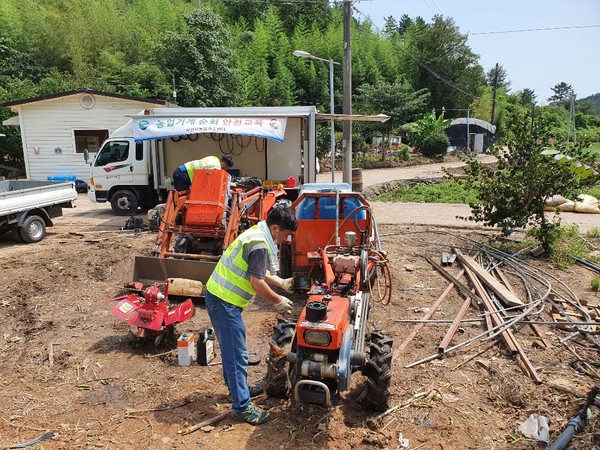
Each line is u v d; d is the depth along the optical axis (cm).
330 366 389
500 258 905
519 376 491
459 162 3778
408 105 3697
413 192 2131
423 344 568
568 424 401
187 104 2911
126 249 990
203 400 454
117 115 2108
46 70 3150
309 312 392
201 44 3033
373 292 735
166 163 1415
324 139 3167
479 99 5959
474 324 626
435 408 437
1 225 1046
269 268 417
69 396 463
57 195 1151
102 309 684
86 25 3353
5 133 2392
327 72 4331
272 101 3741
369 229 736
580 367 510
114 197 1442
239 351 407
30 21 3262
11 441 395
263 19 4788
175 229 779
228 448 385
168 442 393
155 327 529
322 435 398
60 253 980
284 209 413
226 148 1398
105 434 405
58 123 2111
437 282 791
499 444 390
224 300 401
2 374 507
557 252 939
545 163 937
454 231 1183
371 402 424
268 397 452
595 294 735
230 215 778
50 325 629
